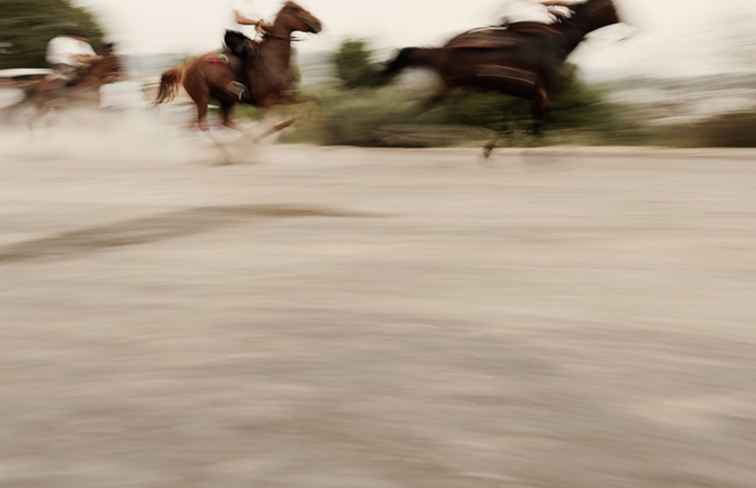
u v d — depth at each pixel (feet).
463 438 5.42
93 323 9.04
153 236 16.08
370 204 21.62
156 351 7.78
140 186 27.14
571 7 34.63
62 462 5.03
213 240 15.48
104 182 28.60
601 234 16.08
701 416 5.93
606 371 7.09
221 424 5.70
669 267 12.53
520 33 34.01
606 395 6.41
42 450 5.24
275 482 4.71
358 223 17.83
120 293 10.71
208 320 9.09
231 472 4.85
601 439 5.42
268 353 7.66
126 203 22.04
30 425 5.73
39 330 8.77
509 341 8.14
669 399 6.32
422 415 5.90
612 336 8.37
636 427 5.67
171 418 5.83
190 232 16.58
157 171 33.63
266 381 6.75
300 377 6.86
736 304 9.97
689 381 6.82
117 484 4.70
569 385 6.66
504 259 13.30
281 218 18.71
